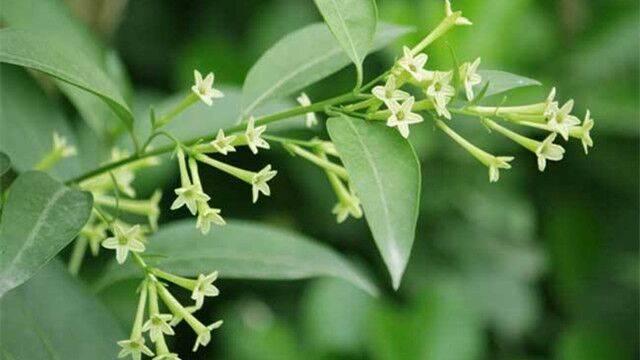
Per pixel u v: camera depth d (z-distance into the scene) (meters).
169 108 0.74
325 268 0.68
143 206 0.68
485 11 0.91
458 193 0.94
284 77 0.65
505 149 0.95
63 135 0.72
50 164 0.68
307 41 0.66
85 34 0.76
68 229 0.57
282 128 0.69
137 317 0.59
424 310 0.90
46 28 0.74
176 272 0.66
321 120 0.89
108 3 0.88
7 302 0.62
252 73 0.65
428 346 0.89
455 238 0.95
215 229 0.68
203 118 0.73
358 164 0.57
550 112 0.59
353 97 0.59
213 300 0.98
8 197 0.57
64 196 0.58
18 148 0.70
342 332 0.92
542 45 0.99
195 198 0.58
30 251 0.56
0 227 0.56
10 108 0.71
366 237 0.99
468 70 0.59
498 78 0.62
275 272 0.67
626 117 0.97
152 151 0.62
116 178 0.66
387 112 0.58
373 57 0.97
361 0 0.60
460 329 0.90
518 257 0.98
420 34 0.90
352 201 0.64
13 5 0.74
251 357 0.90
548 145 0.59
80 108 0.73
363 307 0.93
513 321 0.97
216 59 0.99
